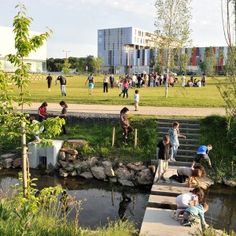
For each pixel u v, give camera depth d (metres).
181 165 17.31
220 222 12.97
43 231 7.68
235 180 16.70
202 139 19.28
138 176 17.23
